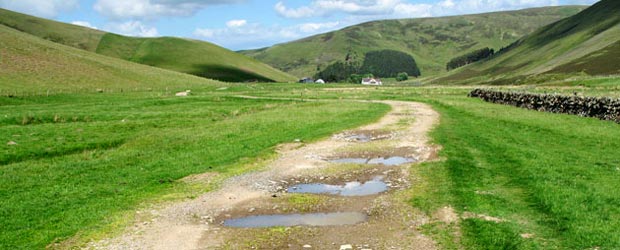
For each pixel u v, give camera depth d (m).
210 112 50.81
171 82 125.69
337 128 37.31
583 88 77.88
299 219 15.56
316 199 17.86
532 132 31.39
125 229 14.73
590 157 22.23
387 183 20.05
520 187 18.03
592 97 37.28
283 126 38.38
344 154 26.89
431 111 51.41
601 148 24.62
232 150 27.97
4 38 124.06
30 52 118.06
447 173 20.80
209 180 21.03
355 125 39.47
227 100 72.38
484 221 14.21
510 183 18.72
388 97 77.00
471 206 15.81
